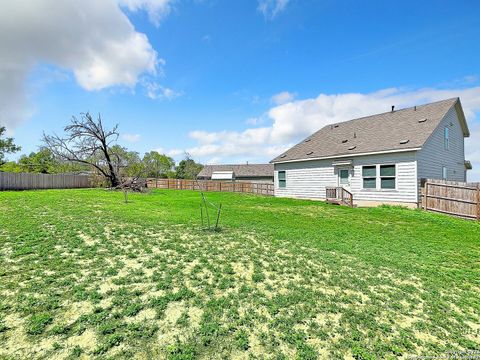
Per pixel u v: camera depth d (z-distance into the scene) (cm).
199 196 2038
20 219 799
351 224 951
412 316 348
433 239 763
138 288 384
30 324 288
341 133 1834
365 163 1481
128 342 269
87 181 2856
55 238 604
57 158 2636
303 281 438
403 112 1656
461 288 442
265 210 1260
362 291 412
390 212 1209
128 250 552
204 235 712
